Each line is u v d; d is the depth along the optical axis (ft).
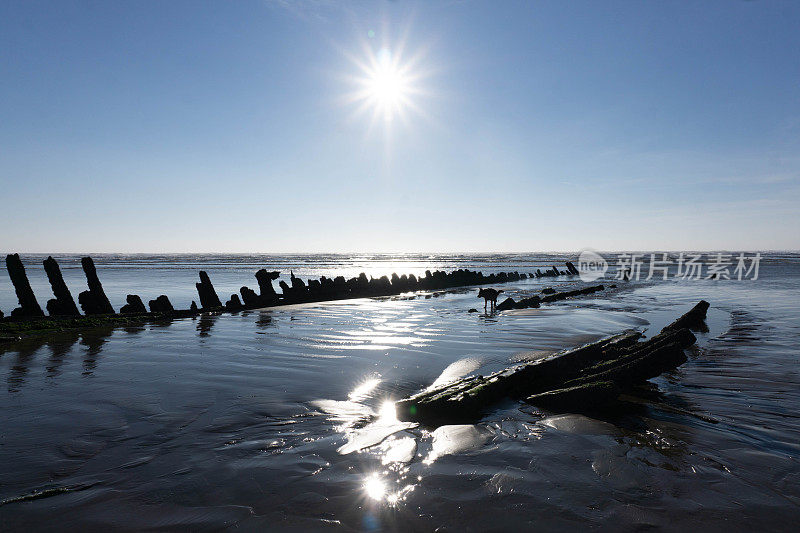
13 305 73.36
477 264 298.56
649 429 17.69
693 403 21.12
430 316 52.85
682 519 11.26
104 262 319.68
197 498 12.41
